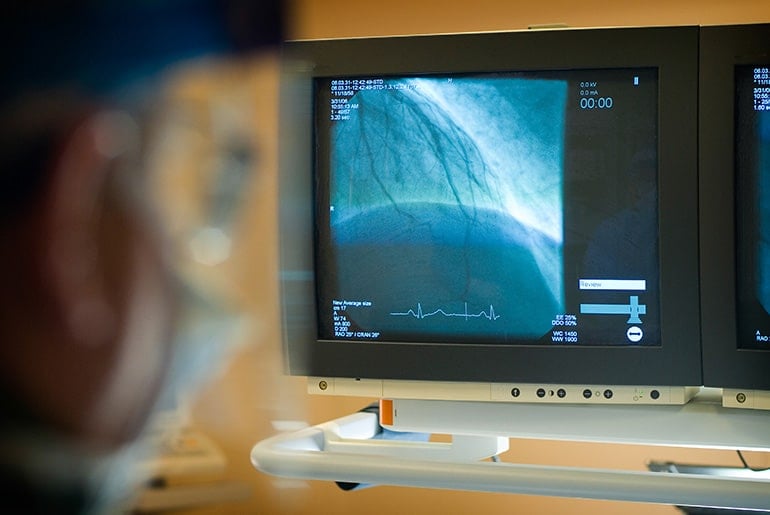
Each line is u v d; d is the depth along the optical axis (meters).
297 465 1.21
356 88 1.31
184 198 0.22
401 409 1.40
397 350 1.32
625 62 1.25
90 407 0.20
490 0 1.93
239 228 0.23
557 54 1.26
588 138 1.26
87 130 0.20
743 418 1.29
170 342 0.21
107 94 0.20
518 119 1.27
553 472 1.15
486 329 1.30
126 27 0.20
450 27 1.95
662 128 1.25
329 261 1.33
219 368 0.23
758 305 1.24
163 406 0.21
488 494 1.97
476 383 1.33
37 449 0.20
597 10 1.87
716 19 1.81
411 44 1.29
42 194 0.20
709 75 1.24
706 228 1.24
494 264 1.29
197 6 0.20
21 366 0.20
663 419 1.31
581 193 1.26
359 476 1.19
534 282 1.28
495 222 1.28
